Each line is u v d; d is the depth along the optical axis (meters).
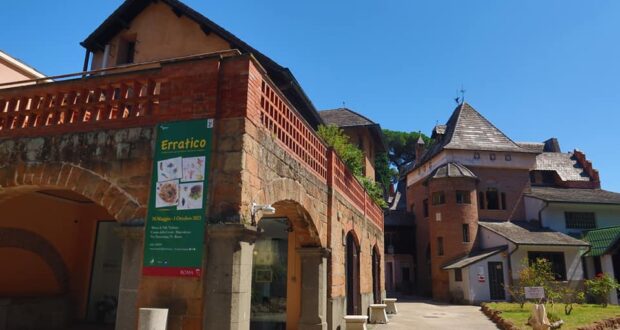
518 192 35.25
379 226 21.91
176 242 6.36
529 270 21.28
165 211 6.55
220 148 6.58
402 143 60.78
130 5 16.61
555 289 27.61
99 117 7.52
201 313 6.02
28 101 8.13
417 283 39.47
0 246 10.49
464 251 31.48
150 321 5.71
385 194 51.31
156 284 6.31
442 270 31.75
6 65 12.69
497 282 28.16
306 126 9.81
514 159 35.53
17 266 11.08
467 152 35.25
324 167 11.26
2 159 7.69
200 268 6.15
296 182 8.91
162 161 6.78
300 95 16.19
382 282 22.45
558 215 33.19
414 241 40.81
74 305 12.37
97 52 17.86
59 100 7.73
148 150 6.95
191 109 6.84
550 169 39.34
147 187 6.80
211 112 6.72
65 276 12.35
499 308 20.59
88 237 12.82
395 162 62.06
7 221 10.66
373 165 33.03
